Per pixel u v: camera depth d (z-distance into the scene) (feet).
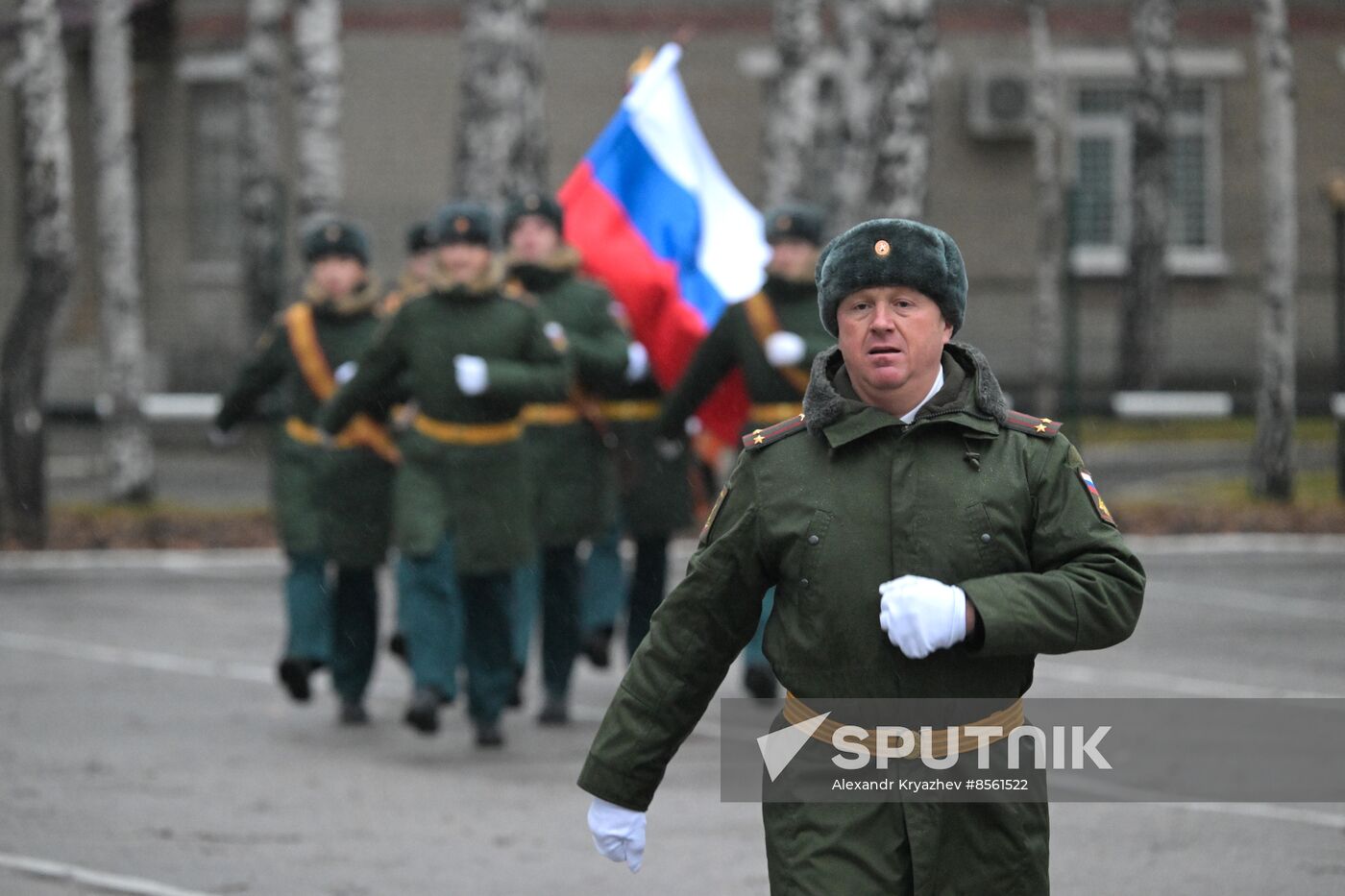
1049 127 240.53
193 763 83.35
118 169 175.42
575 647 93.50
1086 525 37.37
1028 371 230.89
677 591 38.93
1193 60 268.82
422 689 86.07
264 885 63.16
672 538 98.37
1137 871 64.69
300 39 190.08
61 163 156.66
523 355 86.94
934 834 36.52
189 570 146.51
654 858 66.90
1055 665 107.96
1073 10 268.21
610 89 258.57
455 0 254.27
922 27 163.43
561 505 92.99
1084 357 245.45
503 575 87.10
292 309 96.63
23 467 153.79
